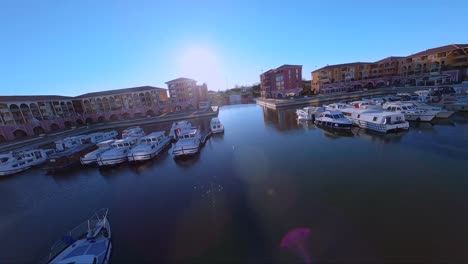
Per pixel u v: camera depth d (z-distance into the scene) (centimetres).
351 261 818
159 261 916
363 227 988
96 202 1531
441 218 994
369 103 3719
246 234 1027
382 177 1422
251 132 3216
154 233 1104
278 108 5819
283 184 1473
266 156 2064
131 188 1689
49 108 5650
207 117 5531
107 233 1080
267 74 8225
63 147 3036
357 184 1368
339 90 7725
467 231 902
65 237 1045
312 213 1127
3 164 2295
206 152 2381
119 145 2433
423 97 3522
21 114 4878
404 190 1248
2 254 1098
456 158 1583
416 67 6838
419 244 861
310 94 7856
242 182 1574
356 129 2702
